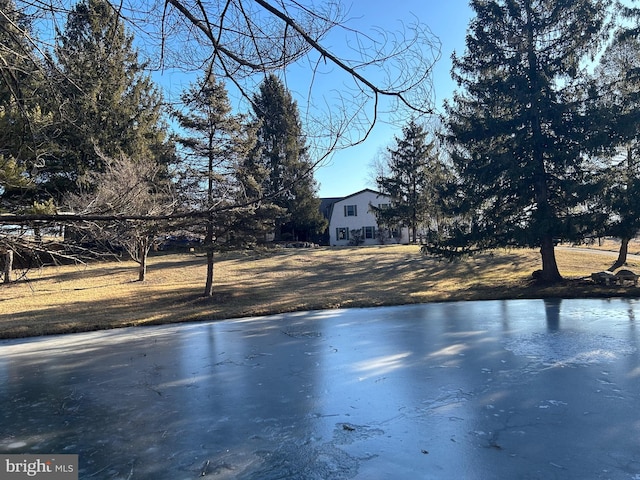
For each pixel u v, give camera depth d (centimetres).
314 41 264
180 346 854
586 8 1352
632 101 1316
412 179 3012
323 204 4262
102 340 951
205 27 276
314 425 448
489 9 1448
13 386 623
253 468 365
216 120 1289
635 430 407
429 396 516
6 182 480
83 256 444
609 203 1340
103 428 459
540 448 379
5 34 298
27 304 1441
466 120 1504
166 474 360
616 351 679
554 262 1573
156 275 2052
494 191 1526
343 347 782
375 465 362
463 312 1119
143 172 847
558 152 1384
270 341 861
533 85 1426
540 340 770
